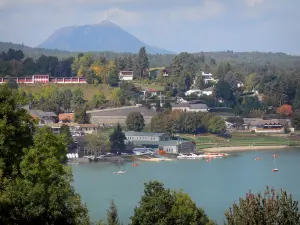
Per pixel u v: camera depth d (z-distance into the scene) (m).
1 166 71.00
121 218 139.62
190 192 179.88
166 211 84.19
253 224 55.53
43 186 68.25
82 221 73.06
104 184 198.25
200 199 166.88
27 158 72.50
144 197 86.25
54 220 66.00
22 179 71.38
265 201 57.31
